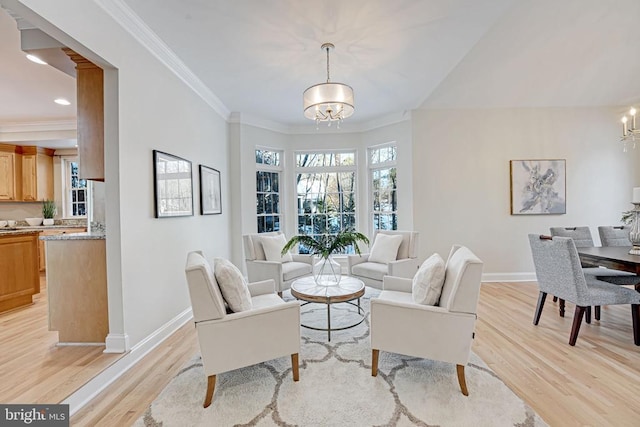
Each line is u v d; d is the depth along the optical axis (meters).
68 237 2.44
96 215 2.95
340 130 5.55
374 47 2.96
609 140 4.68
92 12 2.05
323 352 2.51
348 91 2.79
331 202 5.71
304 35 2.73
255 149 5.13
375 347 2.12
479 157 4.71
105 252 2.44
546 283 2.93
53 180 5.87
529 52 3.53
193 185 3.59
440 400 1.87
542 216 4.70
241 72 3.44
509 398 1.88
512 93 4.35
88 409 1.83
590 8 2.88
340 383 2.06
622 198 4.68
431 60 3.23
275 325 2.02
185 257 3.37
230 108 4.65
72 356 2.25
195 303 1.84
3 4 1.57
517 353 2.46
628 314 3.32
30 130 5.06
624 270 2.55
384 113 4.98
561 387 2.00
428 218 4.73
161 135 2.92
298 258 4.32
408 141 4.80
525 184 4.68
